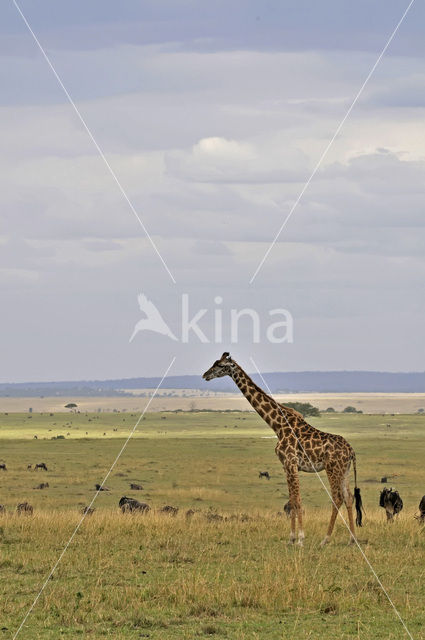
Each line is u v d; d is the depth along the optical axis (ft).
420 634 33.78
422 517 66.28
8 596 39.83
